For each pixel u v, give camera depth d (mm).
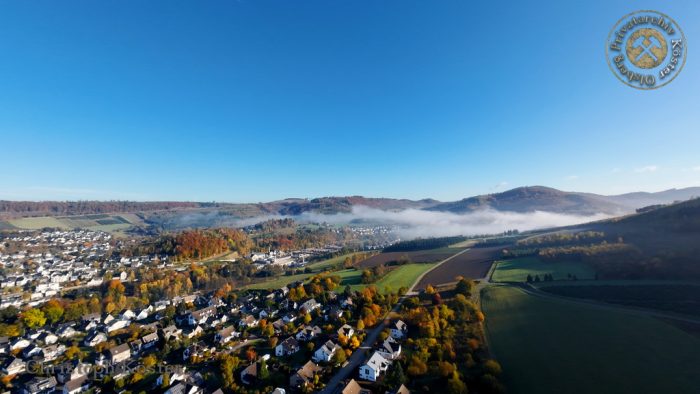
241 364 95125
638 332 83375
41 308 144625
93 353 110250
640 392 62906
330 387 80375
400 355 92375
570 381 69188
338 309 134125
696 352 71812
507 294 127375
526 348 84812
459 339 95750
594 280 133000
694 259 121562
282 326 121375
